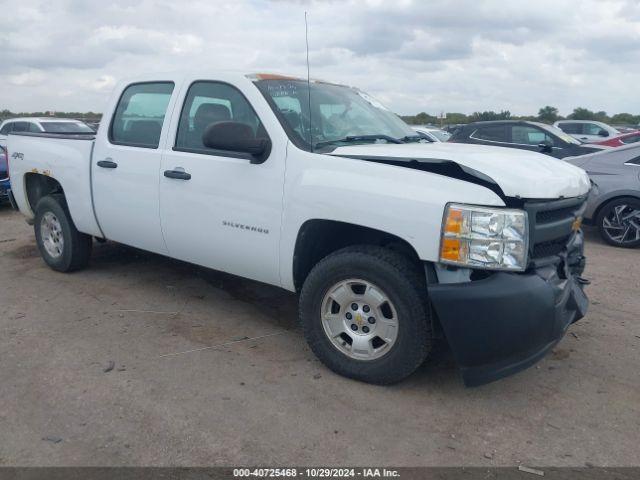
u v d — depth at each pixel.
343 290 3.71
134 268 6.23
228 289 5.58
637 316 5.00
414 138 4.75
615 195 7.66
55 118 15.68
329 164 3.74
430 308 3.48
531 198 3.28
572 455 3.04
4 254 6.93
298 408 3.45
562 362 4.11
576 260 4.10
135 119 5.05
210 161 4.34
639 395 3.66
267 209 4.02
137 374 3.86
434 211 3.29
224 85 4.39
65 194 5.62
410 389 3.69
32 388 3.67
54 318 4.83
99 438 3.15
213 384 3.73
